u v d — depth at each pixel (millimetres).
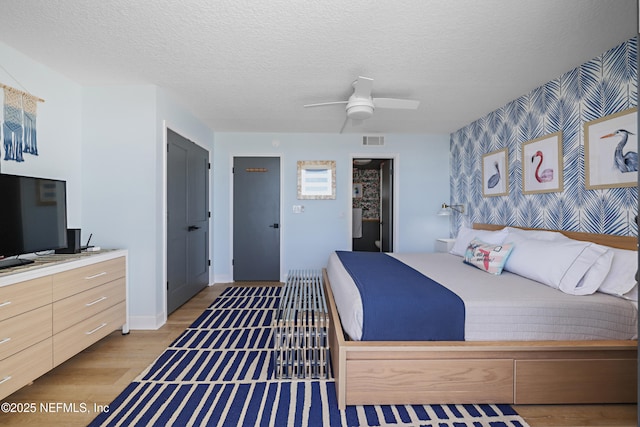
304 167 4371
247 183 4379
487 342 1616
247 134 4340
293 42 1963
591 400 1619
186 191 3387
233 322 2836
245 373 1948
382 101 2490
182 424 1482
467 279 2129
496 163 3303
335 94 2885
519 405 1630
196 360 2111
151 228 2689
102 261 2238
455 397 1609
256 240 4406
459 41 1943
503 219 3219
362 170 6715
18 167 2119
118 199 2688
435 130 4238
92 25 1785
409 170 4449
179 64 2281
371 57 2160
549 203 2590
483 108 3291
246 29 1819
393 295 1707
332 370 1973
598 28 1793
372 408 1597
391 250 4684
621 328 1662
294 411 1582
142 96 2678
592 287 1772
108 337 2494
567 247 1973
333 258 3018
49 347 1754
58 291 1821
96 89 2688
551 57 2150
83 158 2691
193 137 3543
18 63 2109
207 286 4125
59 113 2455
